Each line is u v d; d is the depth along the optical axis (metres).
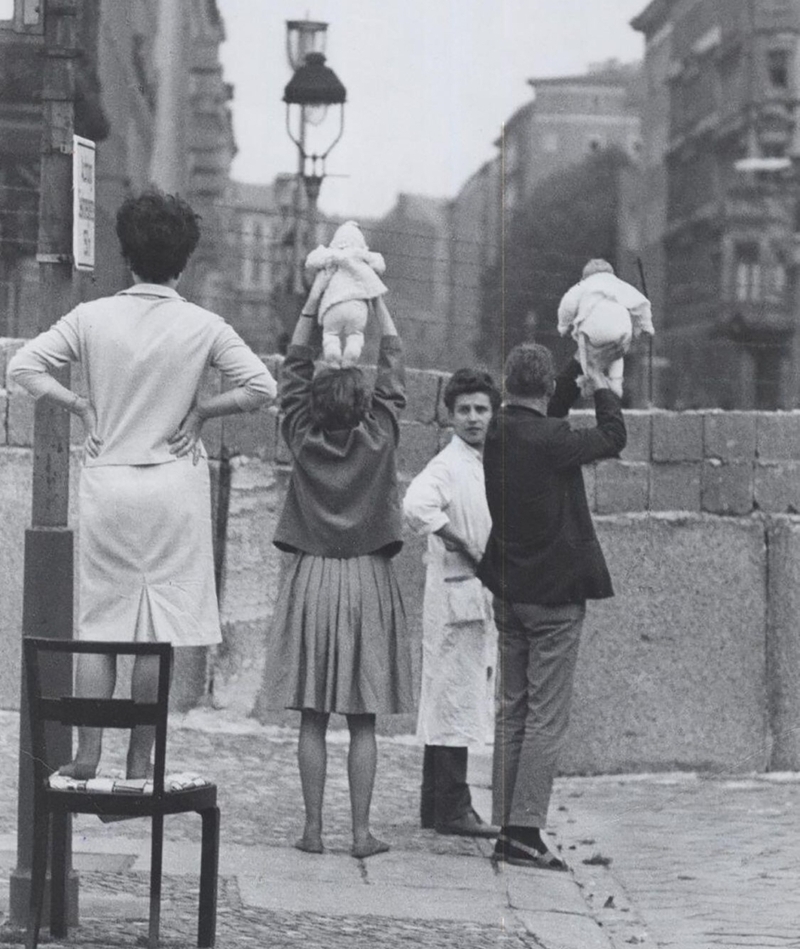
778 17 13.56
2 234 11.88
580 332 9.27
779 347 12.62
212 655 11.16
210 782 6.84
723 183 12.87
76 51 7.16
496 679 9.80
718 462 11.41
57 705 6.62
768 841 9.11
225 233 13.73
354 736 8.78
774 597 11.37
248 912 7.54
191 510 7.10
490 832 9.23
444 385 11.45
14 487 10.86
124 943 6.90
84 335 7.07
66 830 7.03
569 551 8.95
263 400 7.14
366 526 8.76
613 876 8.45
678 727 11.34
